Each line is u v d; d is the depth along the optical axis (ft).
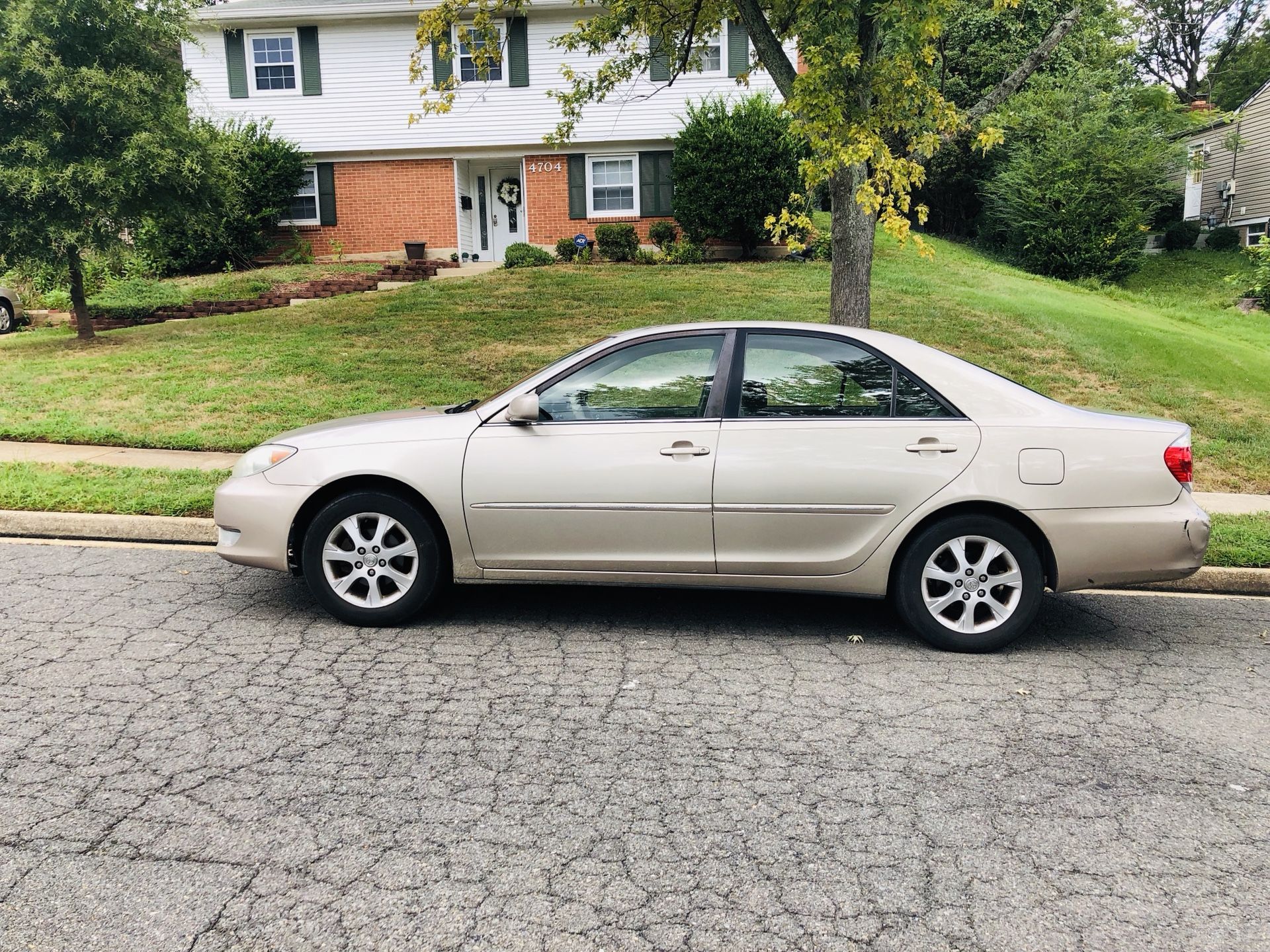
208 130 46.93
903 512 15.64
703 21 35.76
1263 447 31.86
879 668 15.14
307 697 13.52
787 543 15.87
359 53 70.74
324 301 54.24
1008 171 78.13
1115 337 43.45
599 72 37.65
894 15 23.52
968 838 10.01
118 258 44.91
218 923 8.39
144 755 11.60
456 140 71.46
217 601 18.03
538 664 15.05
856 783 11.18
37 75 40.68
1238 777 11.48
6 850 9.47
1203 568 20.54
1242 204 105.40
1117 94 80.28
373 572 16.62
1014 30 82.99
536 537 16.15
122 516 22.79
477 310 49.42
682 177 64.54
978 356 39.93
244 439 30.96
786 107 24.66
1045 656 15.88
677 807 10.57
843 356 16.31
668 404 16.25
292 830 9.96
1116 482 15.60
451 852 9.60
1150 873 9.40
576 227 72.33
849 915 8.64
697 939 8.27
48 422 32.83
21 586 18.72
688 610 18.16
